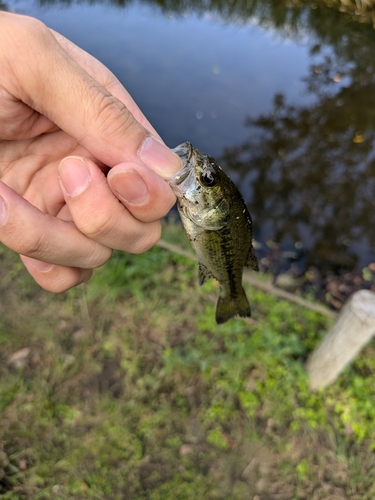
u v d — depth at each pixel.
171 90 0.67
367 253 0.43
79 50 0.15
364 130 0.63
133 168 0.12
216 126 0.60
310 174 0.54
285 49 0.90
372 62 0.85
